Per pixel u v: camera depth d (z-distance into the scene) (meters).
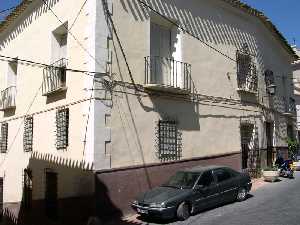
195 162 13.66
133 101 11.77
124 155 11.27
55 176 12.41
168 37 13.82
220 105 15.37
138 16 12.27
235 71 16.53
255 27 18.48
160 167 12.27
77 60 11.71
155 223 10.09
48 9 13.91
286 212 10.09
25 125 14.95
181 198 10.09
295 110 23.58
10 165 16.03
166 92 12.92
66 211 11.47
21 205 14.65
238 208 11.05
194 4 14.64
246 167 17.06
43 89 13.72
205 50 14.90
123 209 10.93
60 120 12.41
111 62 11.29
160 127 12.59
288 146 21.12
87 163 10.67
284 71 22.38
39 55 14.30
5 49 17.64
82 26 11.65
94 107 10.70
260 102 18.25
